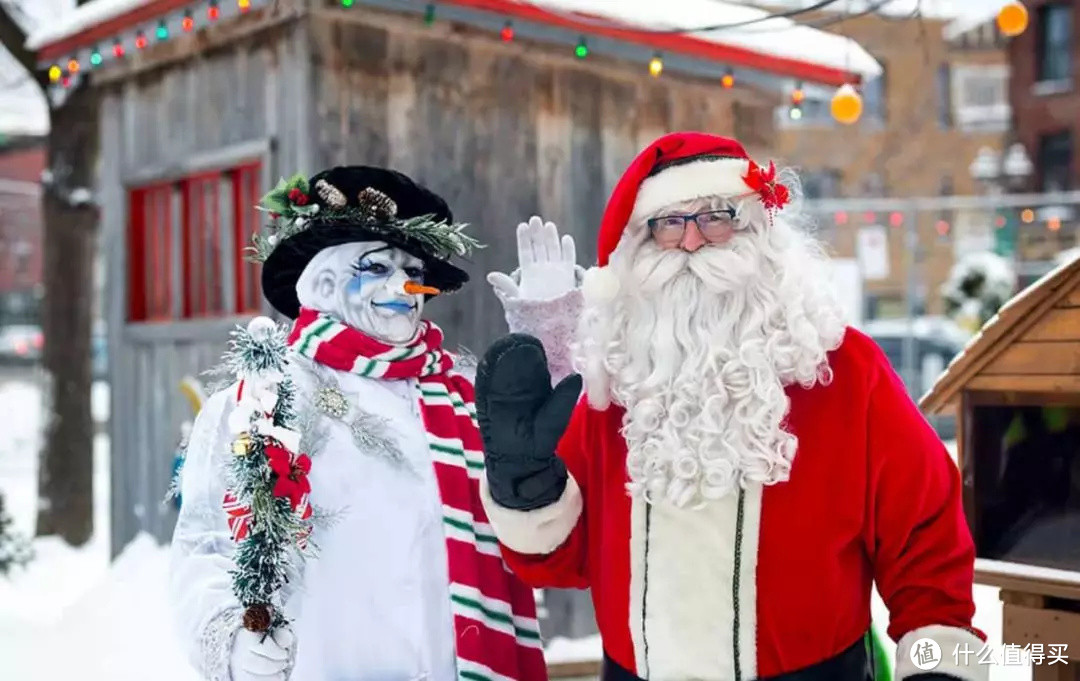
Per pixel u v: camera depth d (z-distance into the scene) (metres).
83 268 7.16
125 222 5.05
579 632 4.43
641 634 2.08
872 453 2.07
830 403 2.09
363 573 2.40
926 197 19.77
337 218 2.60
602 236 2.17
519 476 2.10
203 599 2.25
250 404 2.22
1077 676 2.64
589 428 2.27
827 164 19.91
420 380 2.65
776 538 2.03
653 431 2.09
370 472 2.44
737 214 2.16
